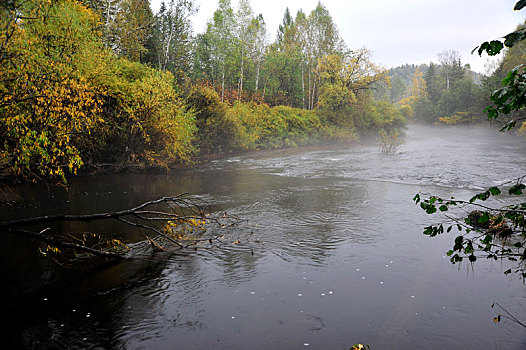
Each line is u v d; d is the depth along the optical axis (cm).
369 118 4409
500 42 244
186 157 1988
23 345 388
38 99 879
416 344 373
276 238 731
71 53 1334
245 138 2853
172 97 1764
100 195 1165
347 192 1196
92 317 443
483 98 5088
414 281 524
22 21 1093
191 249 678
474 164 1805
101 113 1533
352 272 560
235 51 3756
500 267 564
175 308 461
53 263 613
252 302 471
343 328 406
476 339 380
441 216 872
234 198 1123
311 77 4856
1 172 891
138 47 2553
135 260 627
